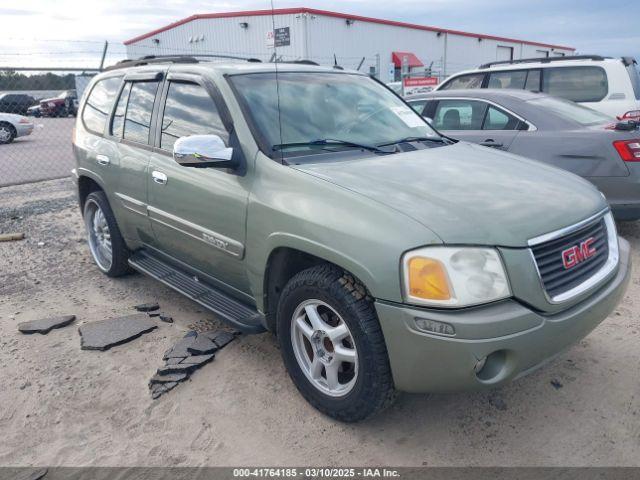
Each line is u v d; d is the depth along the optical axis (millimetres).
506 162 3467
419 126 4098
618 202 5340
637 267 5043
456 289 2400
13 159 13422
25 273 5293
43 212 7711
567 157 5527
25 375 3479
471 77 9320
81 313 4367
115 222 4742
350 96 3979
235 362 3572
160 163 3904
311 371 2998
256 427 2957
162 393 3250
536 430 2893
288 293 2984
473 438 2850
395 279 2453
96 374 3480
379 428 2934
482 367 2510
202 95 3695
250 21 29109
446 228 2482
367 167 3113
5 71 10164
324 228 2717
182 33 31859
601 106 8008
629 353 3574
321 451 2777
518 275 2469
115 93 4727
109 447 2836
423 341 2418
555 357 2713
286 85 3748
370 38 32812
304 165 3117
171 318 4199
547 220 2662
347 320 2678
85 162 4891
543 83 8508
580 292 2660
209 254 3582
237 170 3279
